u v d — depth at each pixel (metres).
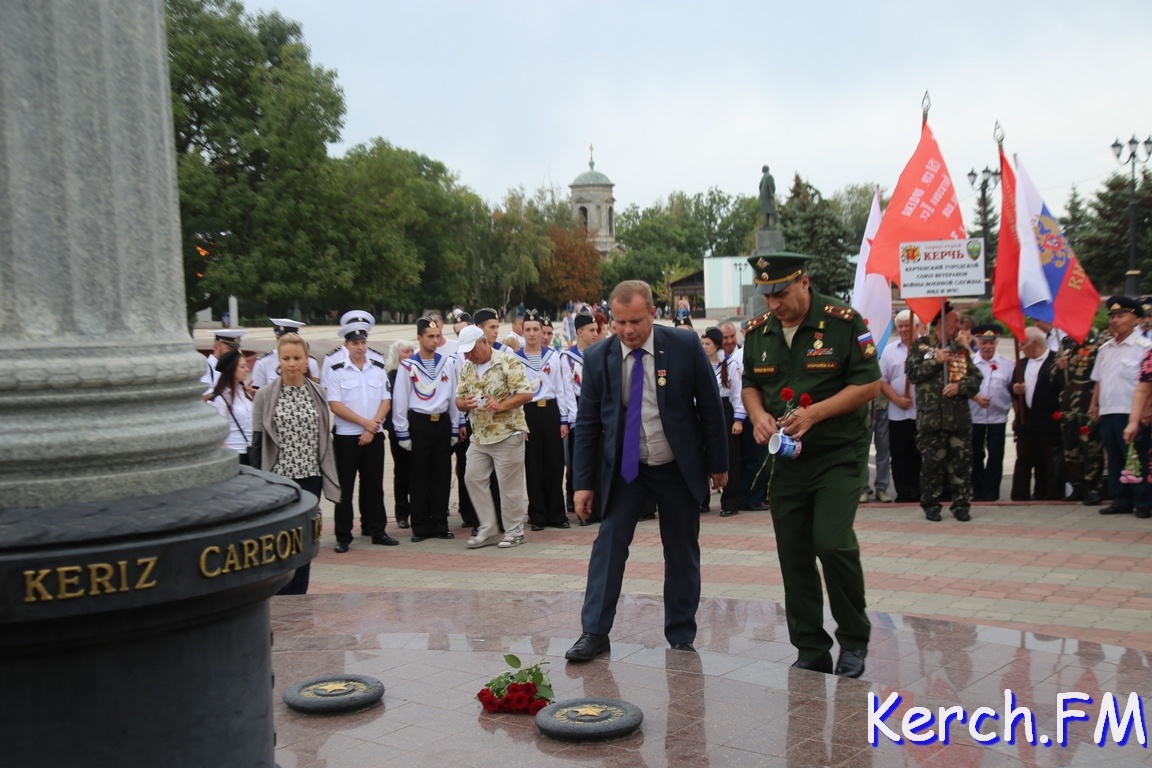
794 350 5.18
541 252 71.31
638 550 9.12
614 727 4.08
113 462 2.74
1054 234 11.15
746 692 4.63
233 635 2.86
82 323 2.77
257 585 2.81
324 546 9.84
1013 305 11.32
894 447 11.29
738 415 10.73
